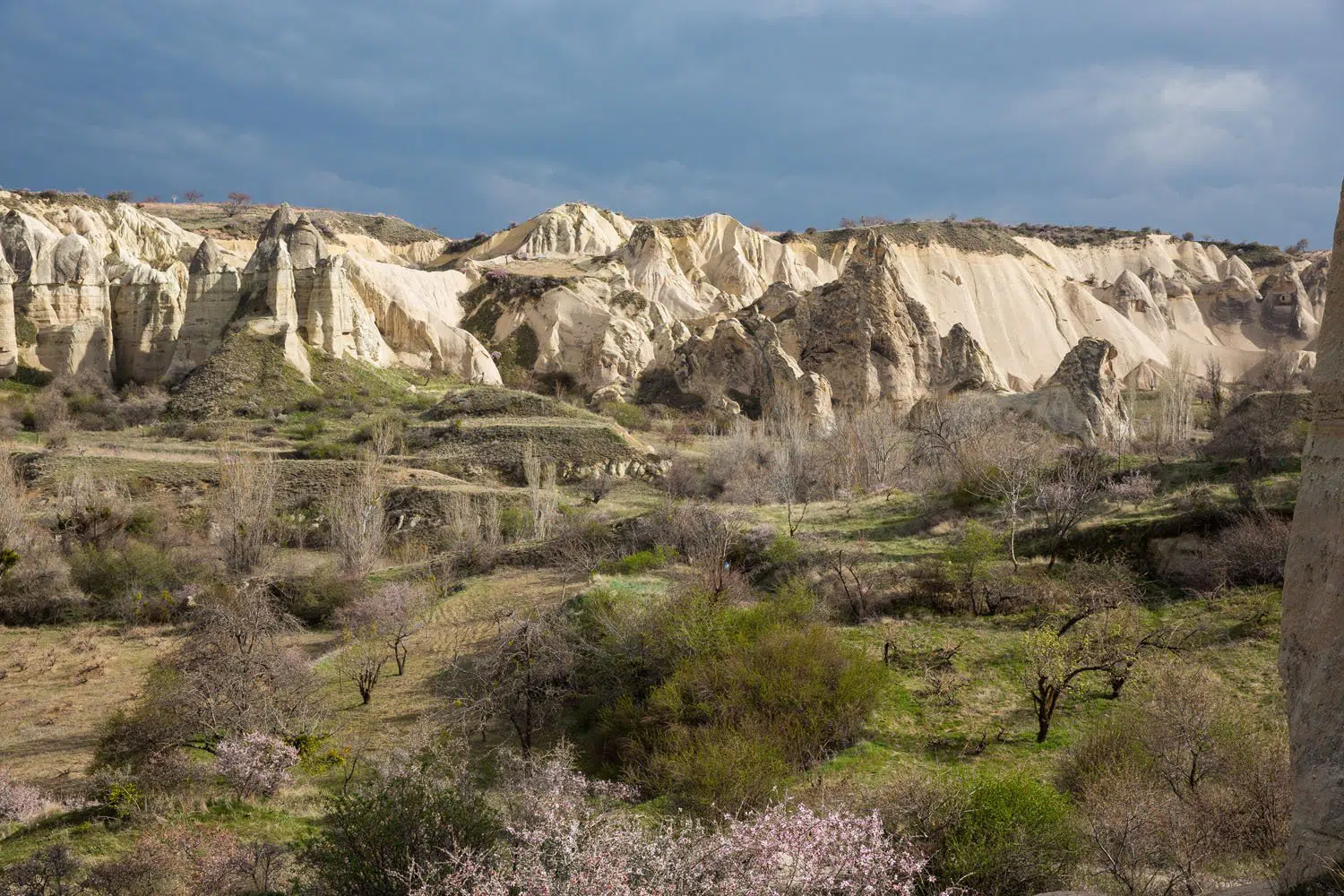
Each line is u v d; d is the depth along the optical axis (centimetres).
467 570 4306
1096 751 1725
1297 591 1004
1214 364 8300
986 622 2731
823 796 1484
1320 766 913
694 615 2425
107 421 7469
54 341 8481
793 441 5969
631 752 1988
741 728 1867
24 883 1345
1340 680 920
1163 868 1258
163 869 1353
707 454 7031
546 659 2461
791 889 1004
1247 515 2834
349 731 2411
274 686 2317
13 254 8706
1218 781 1501
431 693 2733
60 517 4866
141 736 2047
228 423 7462
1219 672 2164
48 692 3148
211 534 4944
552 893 963
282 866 1409
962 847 1273
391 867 1141
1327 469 993
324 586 4100
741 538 3653
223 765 1847
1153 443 5719
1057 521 3177
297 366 8369
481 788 1864
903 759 1895
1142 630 2444
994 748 1941
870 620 2784
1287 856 920
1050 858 1280
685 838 1127
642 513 4825
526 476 6050
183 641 3341
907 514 4091
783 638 2191
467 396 7862
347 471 5991
